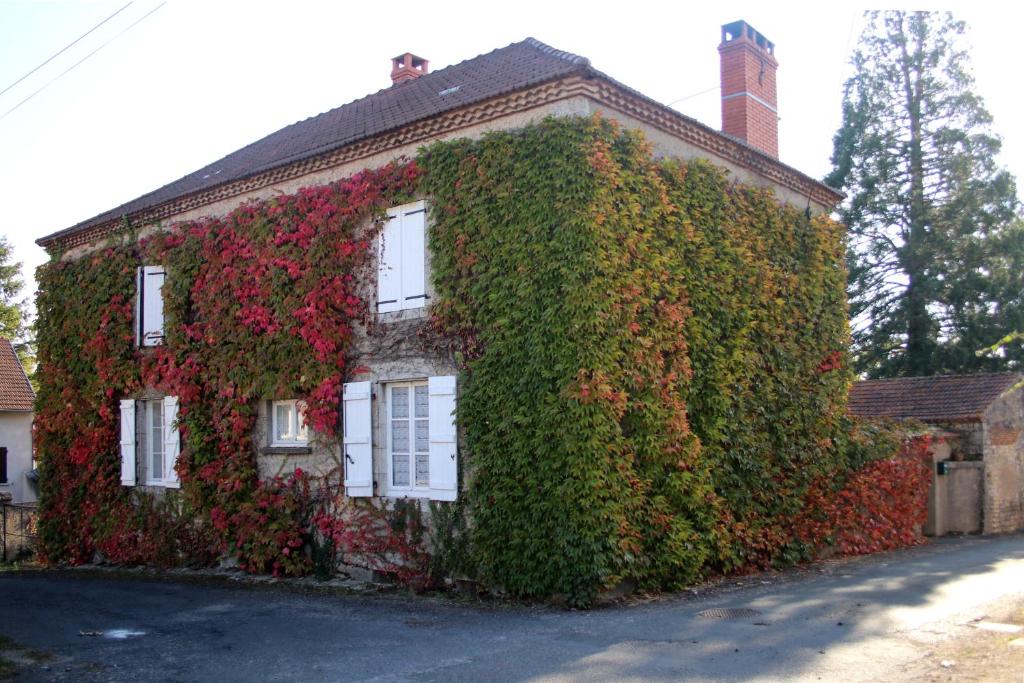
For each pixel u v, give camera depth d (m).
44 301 18.31
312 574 12.96
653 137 11.84
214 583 13.11
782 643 7.71
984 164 28.31
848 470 14.50
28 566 18.47
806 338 13.99
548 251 10.37
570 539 9.84
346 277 12.75
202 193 14.98
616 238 10.43
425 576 11.27
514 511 10.39
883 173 28.95
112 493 16.61
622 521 9.92
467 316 11.12
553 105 10.77
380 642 8.37
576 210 10.21
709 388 11.77
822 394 14.17
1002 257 27.78
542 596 10.18
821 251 14.70
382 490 12.21
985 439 19.00
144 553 15.62
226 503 13.95
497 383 10.70
